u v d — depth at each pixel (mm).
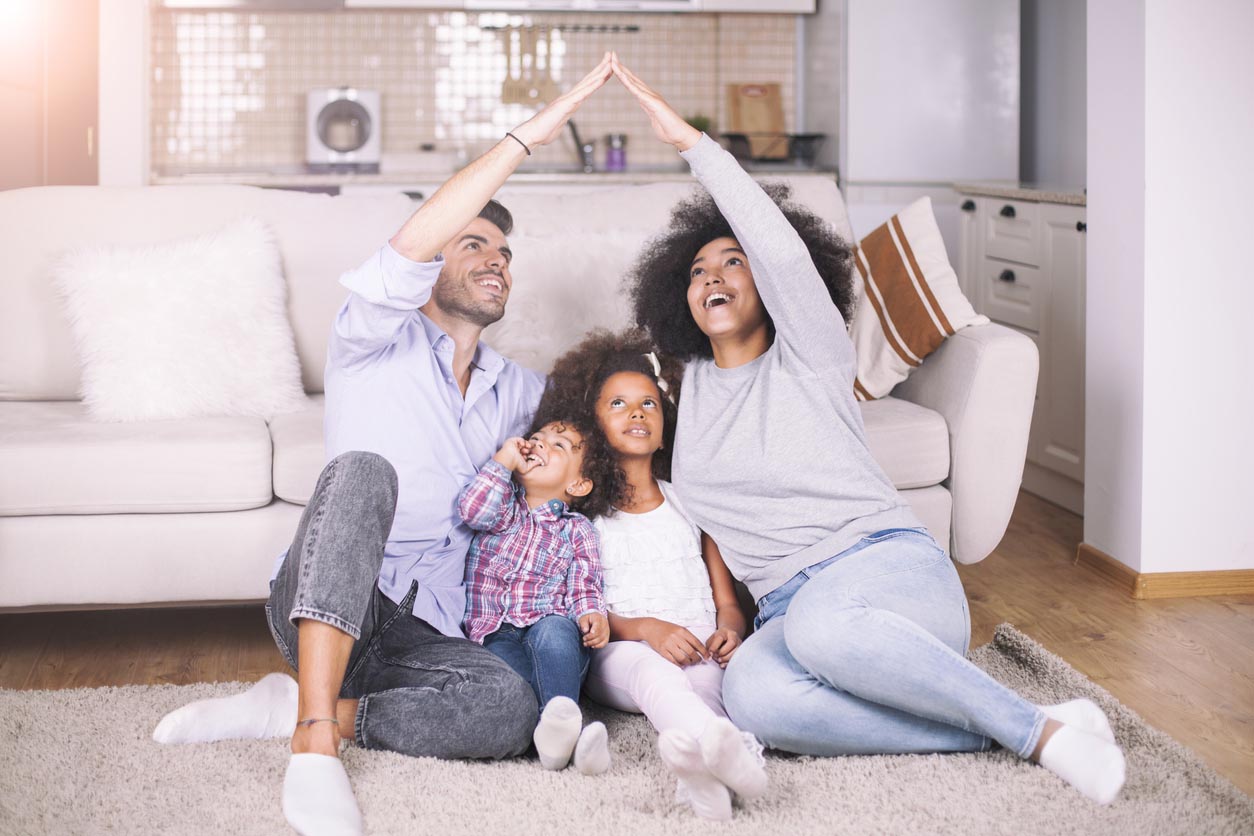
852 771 2031
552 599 2258
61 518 2564
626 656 2221
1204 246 3070
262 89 5820
